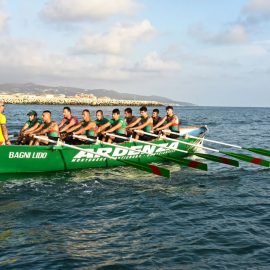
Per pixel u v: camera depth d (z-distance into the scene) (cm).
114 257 532
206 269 500
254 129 3128
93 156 1134
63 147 1055
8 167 975
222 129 3072
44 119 1080
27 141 1116
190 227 658
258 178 1093
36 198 820
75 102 10006
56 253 541
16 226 645
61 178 1015
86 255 538
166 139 1320
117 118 1245
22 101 9281
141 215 721
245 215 734
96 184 966
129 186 959
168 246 573
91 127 1209
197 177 1095
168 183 1006
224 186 984
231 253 550
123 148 1139
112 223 672
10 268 493
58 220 682
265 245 581
